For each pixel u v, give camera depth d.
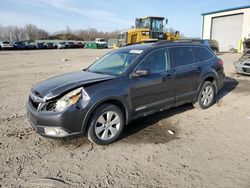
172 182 3.40
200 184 3.33
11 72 14.70
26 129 5.36
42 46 55.56
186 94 5.95
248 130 5.09
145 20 25.61
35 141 4.76
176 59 5.73
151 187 3.31
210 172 3.60
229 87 9.32
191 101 6.22
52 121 4.10
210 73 6.43
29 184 3.42
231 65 16.52
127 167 3.81
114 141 4.70
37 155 4.22
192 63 6.10
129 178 3.52
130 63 5.02
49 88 4.41
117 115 4.65
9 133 5.15
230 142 4.55
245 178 3.43
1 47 50.19
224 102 7.21
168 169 3.72
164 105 5.49
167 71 5.45
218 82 6.82
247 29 30.22
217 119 5.80
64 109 4.09
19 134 5.10
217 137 4.79
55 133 4.16
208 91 6.56
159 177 3.52
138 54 5.20
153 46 5.42
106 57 5.94
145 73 4.84
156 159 4.03
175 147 4.43
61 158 4.12
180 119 5.85
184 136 4.89
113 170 3.74
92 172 3.70
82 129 4.28
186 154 4.16
